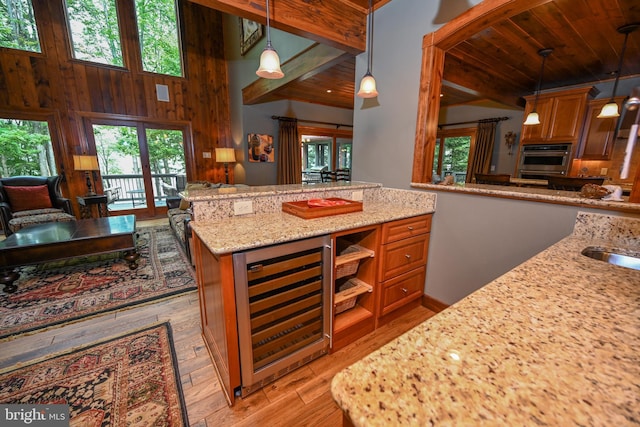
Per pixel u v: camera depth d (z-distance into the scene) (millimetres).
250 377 1361
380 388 428
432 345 528
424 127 2084
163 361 1629
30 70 4305
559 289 774
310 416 1319
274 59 1796
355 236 1909
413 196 2229
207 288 1546
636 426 362
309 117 6441
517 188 1915
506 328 584
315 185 2320
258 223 1576
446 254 2094
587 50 2895
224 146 6184
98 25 4746
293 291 1438
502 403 400
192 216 1650
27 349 1724
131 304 2252
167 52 5414
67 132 4672
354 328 1815
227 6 1714
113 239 2721
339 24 2219
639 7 2094
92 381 1475
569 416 378
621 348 521
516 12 1614
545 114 4227
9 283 2363
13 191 3844
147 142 5410
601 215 1343
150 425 1247
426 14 1971
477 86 3648
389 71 2287
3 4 4074
